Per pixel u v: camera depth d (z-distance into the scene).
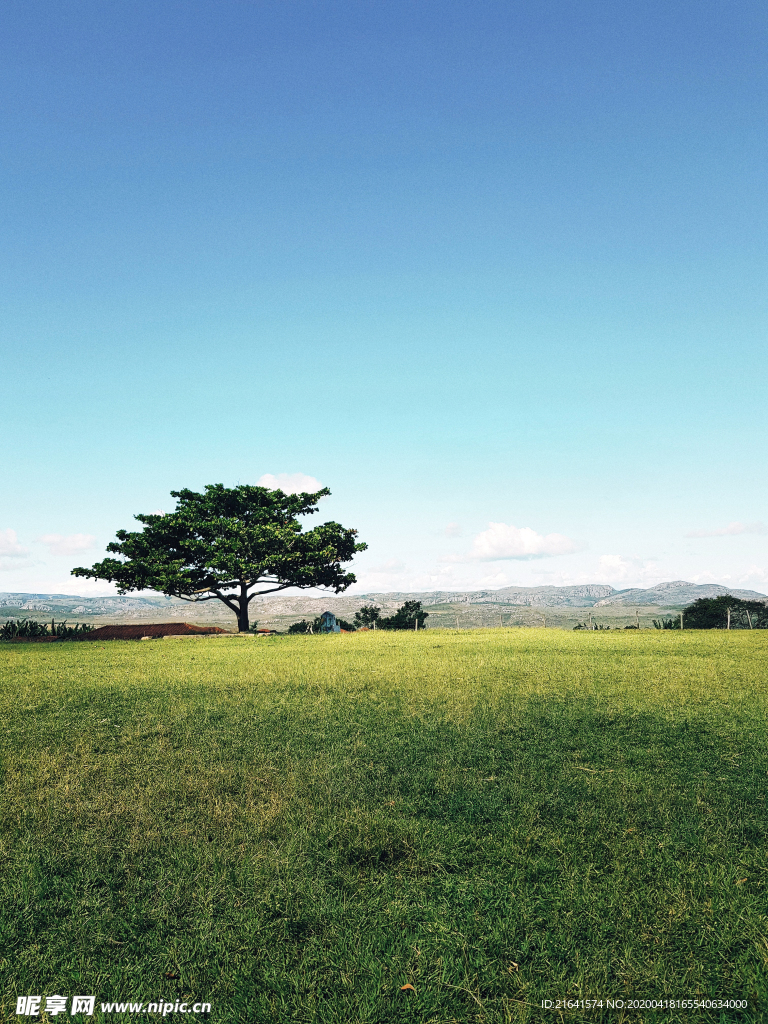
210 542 43.31
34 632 40.69
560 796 6.80
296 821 6.27
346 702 12.52
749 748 8.56
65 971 4.07
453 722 10.43
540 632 37.75
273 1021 3.63
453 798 6.78
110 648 27.91
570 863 5.30
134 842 5.80
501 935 4.31
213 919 4.60
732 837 5.74
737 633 34.66
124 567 41.44
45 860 5.47
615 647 24.48
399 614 61.31
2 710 11.98
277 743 9.29
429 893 4.93
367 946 4.24
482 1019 3.59
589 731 9.66
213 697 13.28
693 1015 3.59
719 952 4.09
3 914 4.66
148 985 3.94
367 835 5.85
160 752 8.86
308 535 43.81
